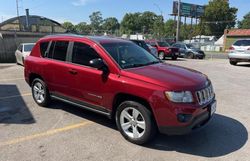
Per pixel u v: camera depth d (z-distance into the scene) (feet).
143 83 15.23
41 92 22.77
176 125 14.47
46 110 22.07
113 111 17.07
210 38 296.10
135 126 15.93
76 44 19.40
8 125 18.83
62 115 20.88
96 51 17.85
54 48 21.12
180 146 15.80
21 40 74.59
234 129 18.35
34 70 22.49
